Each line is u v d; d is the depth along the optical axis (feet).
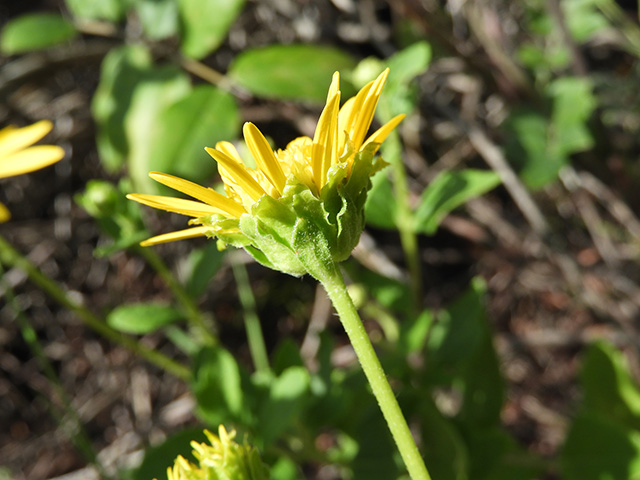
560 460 0.92
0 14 1.48
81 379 1.36
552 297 1.32
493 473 0.92
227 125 1.04
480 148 1.25
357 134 0.52
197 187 0.51
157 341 1.35
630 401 1.03
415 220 0.86
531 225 1.30
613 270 1.24
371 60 0.85
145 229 0.83
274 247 0.51
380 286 0.91
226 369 0.79
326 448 1.25
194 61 1.17
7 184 1.41
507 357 1.29
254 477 0.61
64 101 1.41
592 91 1.26
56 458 1.31
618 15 1.26
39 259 1.39
